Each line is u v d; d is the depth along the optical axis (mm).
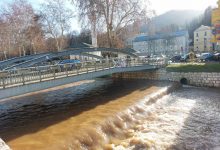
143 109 15195
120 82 27094
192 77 25219
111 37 35281
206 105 17094
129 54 33688
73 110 14492
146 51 93688
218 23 34312
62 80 14383
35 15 48125
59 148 9109
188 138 11242
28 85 12070
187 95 20578
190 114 14945
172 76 26672
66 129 10945
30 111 14570
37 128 11289
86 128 10898
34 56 24453
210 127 12633
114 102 16297
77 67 16062
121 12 34219
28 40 48812
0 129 11289
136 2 34438
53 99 18047
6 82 11102
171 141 10844
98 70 18516
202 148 10320
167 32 99000
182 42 86062
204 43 80562
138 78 29547
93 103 16281
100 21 33969
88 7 32781
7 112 14422
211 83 24031
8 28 47000
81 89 22766
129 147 10203
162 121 13531
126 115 13492
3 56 50281
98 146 10188
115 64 21984
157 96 18609
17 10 46844
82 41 61969
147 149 10062
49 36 49969
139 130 12148
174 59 38594
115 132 11609
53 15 47750
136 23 34938
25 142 9625
